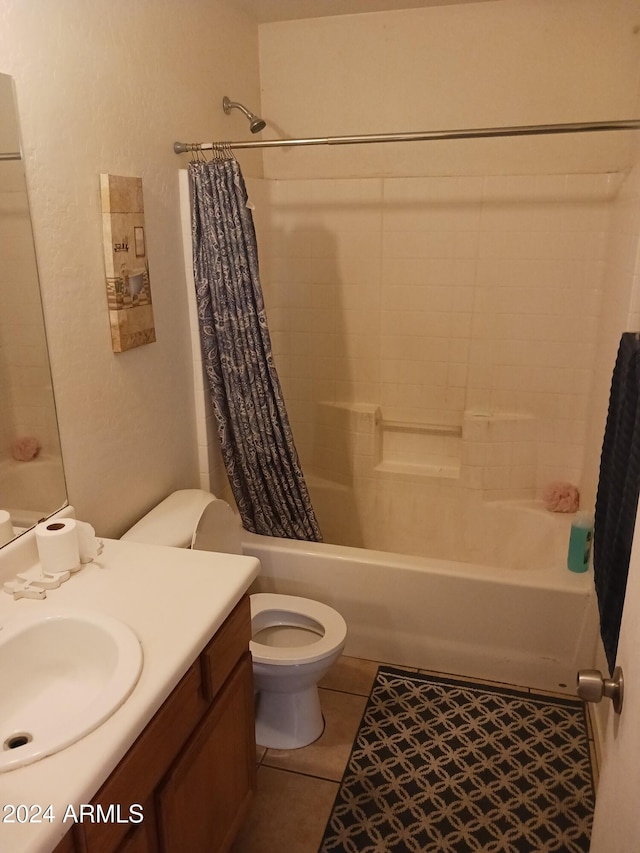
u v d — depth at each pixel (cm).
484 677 237
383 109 283
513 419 291
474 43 265
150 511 211
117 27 182
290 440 244
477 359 294
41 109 154
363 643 247
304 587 247
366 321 304
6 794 94
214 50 246
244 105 277
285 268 308
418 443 314
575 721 217
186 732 131
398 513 313
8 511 152
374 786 194
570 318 277
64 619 133
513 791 191
